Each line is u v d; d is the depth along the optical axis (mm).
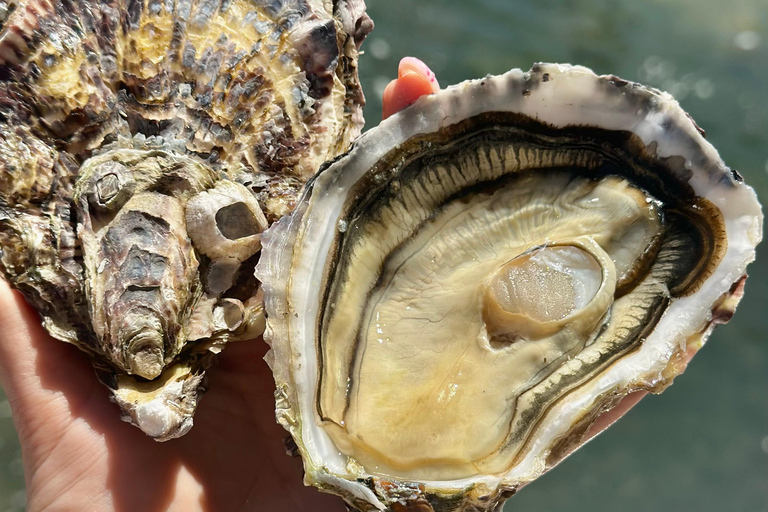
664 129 264
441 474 258
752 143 549
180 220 275
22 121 269
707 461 417
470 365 271
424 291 273
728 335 458
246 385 297
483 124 267
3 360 262
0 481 380
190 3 292
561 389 265
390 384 266
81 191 267
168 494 271
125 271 265
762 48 600
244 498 282
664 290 269
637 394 285
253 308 281
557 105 265
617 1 599
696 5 624
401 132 263
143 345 262
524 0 577
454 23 550
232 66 292
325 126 302
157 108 283
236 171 290
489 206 276
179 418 262
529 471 256
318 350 260
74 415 264
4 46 267
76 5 278
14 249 265
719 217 266
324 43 302
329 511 286
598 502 406
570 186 276
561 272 272
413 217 272
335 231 264
